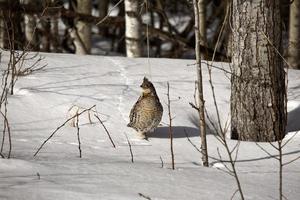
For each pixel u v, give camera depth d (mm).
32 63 15656
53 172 8750
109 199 7742
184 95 14648
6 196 7535
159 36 24656
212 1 30875
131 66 16641
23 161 9055
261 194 8641
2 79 13672
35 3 23828
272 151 11602
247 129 12719
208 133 13070
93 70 15758
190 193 8359
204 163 10172
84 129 11938
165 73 16234
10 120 11844
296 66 22688
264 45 12469
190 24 28484
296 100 15016
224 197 8352
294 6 22625
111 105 13328
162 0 28500
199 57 10164
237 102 12820
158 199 7961
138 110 11500
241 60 12664
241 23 12555
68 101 13203
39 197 7625
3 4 21203
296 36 22703
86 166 9227
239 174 9805
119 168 9258
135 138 11812
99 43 34875
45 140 11008
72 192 7891
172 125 12836
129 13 21047
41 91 13570
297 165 10656
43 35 25219
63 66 15820
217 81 15828
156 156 10688
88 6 24625
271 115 12633
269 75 12570
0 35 21141
